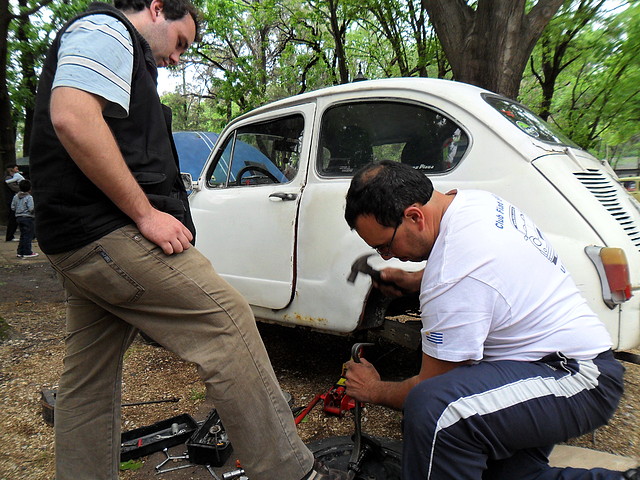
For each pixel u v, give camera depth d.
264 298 3.04
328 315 2.72
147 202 1.53
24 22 13.46
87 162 1.37
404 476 1.57
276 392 1.61
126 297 1.57
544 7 5.61
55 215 1.49
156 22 1.73
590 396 1.52
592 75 12.60
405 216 1.58
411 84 2.65
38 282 6.76
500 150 2.30
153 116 1.65
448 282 1.50
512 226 1.60
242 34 15.39
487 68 5.78
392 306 2.89
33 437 2.55
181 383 3.17
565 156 2.39
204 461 2.24
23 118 16.11
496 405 1.46
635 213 2.41
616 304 2.03
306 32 15.17
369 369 1.89
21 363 3.54
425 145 2.56
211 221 3.41
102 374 1.84
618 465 1.98
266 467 1.57
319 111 2.96
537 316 1.54
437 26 6.15
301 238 2.85
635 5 10.34
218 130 20.59
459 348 1.50
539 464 1.65
